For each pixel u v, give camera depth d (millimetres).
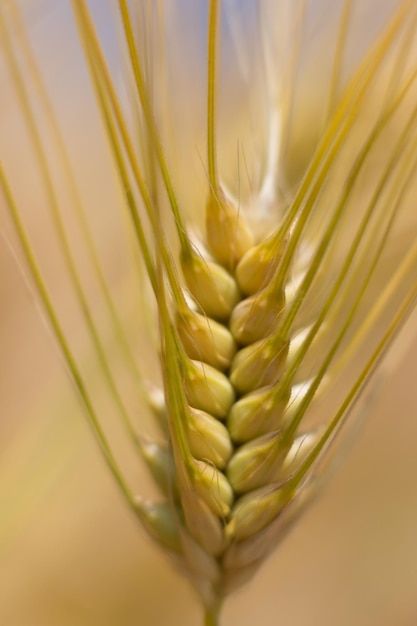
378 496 285
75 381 165
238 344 164
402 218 199
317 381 159
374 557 280
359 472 286
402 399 288
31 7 213
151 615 262
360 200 182
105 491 254
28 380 248
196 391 162
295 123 202
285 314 163
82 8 147
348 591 275
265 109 189
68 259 171
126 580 262
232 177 187
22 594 251
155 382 179
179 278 165
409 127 155
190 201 179
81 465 246
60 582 255
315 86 202
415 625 267
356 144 181
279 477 164
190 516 162
